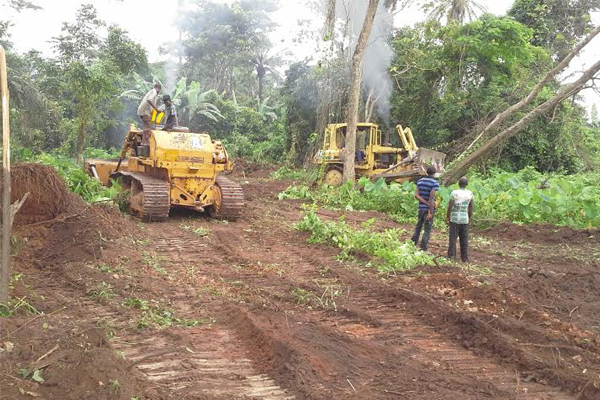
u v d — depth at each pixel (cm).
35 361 414
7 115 502
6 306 539
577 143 2850
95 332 484
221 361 555
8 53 2488
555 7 3075
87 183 1353
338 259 1030
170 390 473
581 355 583
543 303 811
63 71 2662
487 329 641
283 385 497
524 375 546
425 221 1150
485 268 1014
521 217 1616
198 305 729
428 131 2862
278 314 686
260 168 3488
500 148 2589
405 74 2850
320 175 2238
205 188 1412
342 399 464
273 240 1205
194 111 3959
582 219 1582
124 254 941
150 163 1371
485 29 2678
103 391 404
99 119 2967
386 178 2103
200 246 1093
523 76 2702
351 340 604
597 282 920
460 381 516
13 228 970
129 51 2784
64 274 825
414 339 645
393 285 845
